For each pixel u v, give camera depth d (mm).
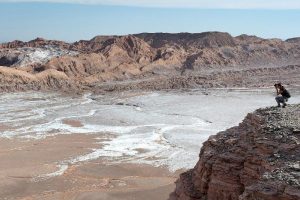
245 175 19281
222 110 84875
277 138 18172
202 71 174500
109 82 145625
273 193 13797
